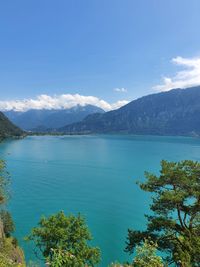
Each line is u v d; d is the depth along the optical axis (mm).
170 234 30031
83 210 83000
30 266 29906
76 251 33094
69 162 172750
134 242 30438
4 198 73312
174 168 30891
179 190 30219
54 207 85500
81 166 158375
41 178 125750
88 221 73500
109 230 67312
